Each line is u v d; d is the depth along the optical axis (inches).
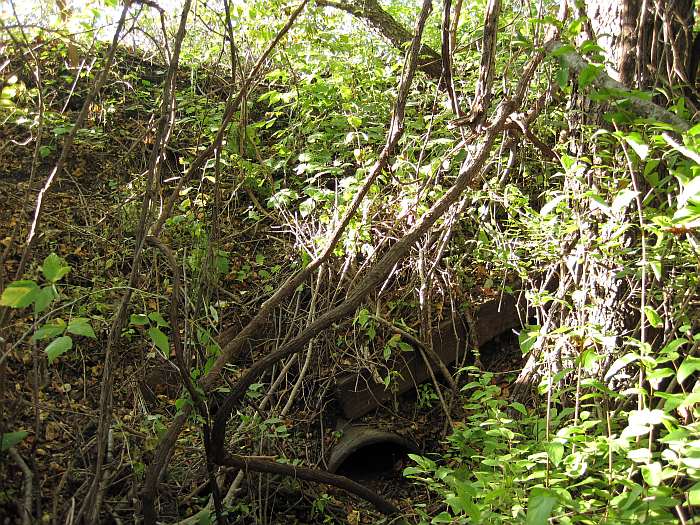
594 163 121.3
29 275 141.6
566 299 133.0
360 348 151.5
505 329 161.8
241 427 130.6
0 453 103.7
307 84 190.2
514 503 85.5
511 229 156.5
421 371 154.9
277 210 182.4
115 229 161.9
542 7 139.1
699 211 75.8
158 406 132.9
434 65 198.7
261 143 204.8
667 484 87.4
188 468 125.3
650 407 88.4
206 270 116.1
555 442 83.2
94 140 189.6
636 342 88.1
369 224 145.9
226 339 127.5
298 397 149.6
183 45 226.2
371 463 147.8
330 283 153.5
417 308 157.4
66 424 125.0
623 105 98.1
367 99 197.5
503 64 178.1
